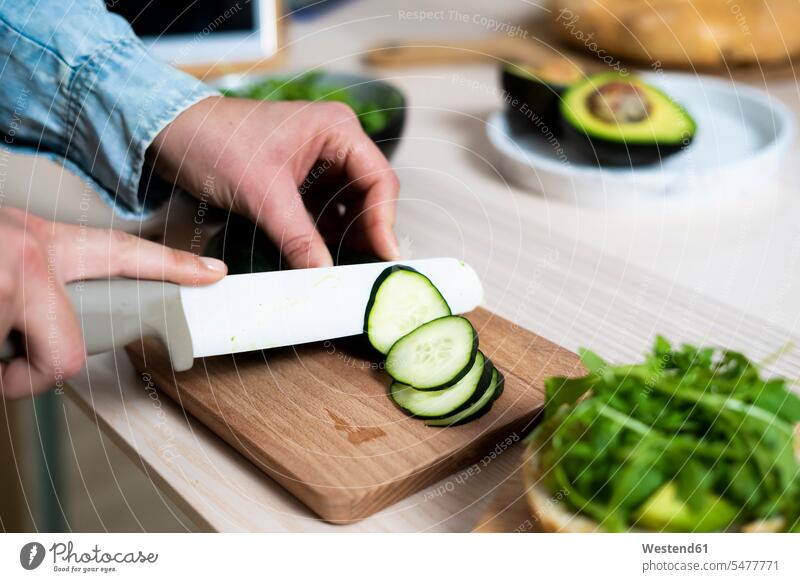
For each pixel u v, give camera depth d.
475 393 0.53
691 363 0.45
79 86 0.72
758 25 1.14
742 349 0.64
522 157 0.90
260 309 0.55
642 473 0.40
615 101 0.89
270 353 0.59
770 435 0.40
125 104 0.71
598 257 0.78
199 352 0.54
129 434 0.54
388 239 0.68
